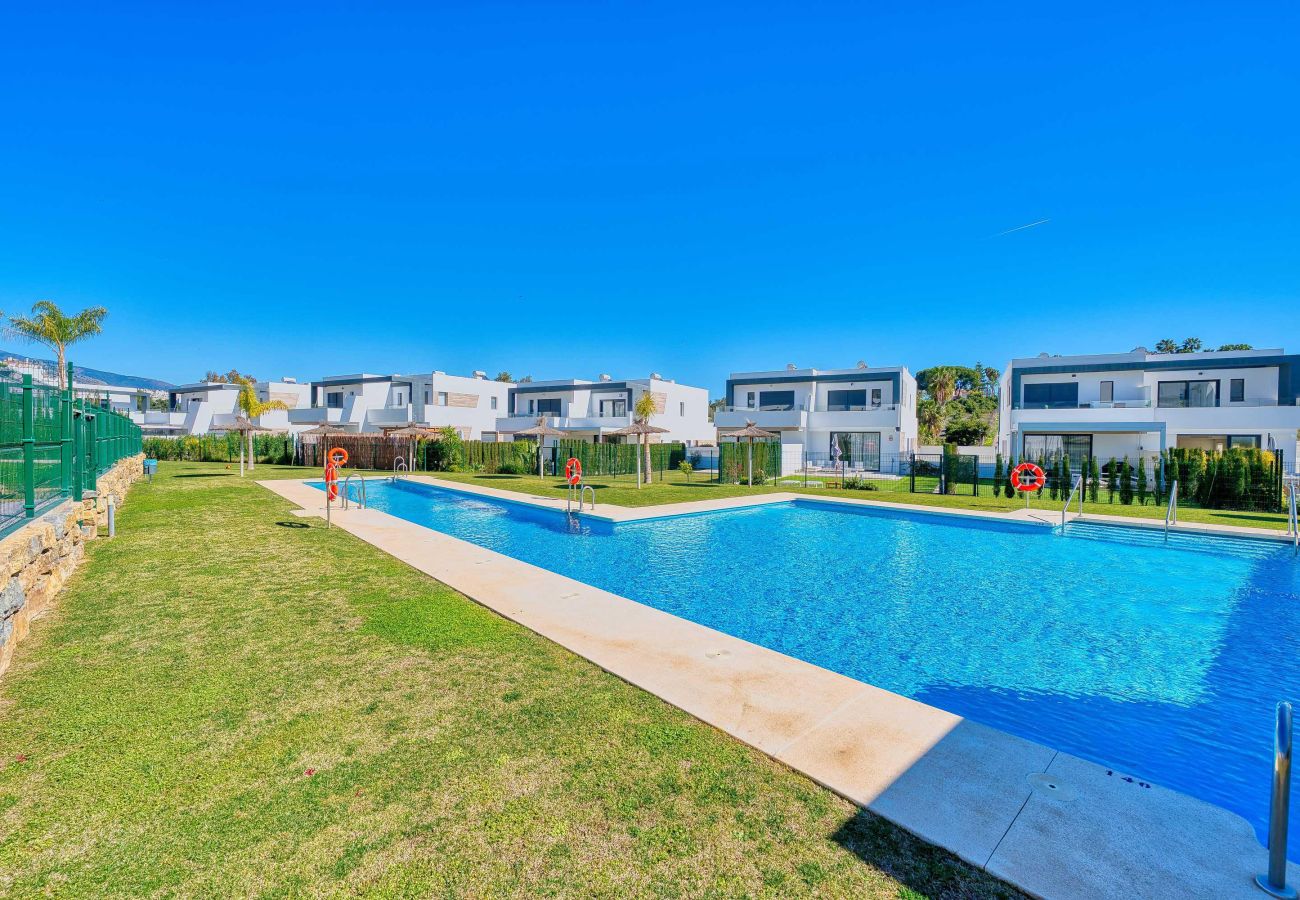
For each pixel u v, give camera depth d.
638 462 23.64
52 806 3.05
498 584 7.73
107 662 4.99
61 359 33.03
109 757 3.52
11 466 6.27
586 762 3.53
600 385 41.94
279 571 8.38
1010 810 3.11
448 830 2.90
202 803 3.09
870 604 8.62
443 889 2.53
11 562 5.14
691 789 3.27
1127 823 3.01
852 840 2.86
